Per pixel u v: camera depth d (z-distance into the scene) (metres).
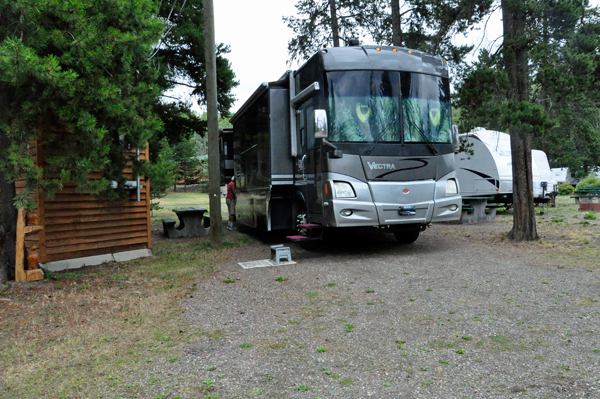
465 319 4.29
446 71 8.36
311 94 7.95
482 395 2.78
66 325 4.46
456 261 7.16
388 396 2.81
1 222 6.09
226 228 14.27
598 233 9.34
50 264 6.93
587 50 8.45
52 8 5.13
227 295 5.55
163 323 4.49
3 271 6.06
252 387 3.01
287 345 3.78
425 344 3.69
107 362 3.53
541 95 8.66
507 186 16.67
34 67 4.65
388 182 7.53
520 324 4.09
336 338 3.91
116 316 4.74
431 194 7.79
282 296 5.42
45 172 5.99
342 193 7.39
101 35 5.65
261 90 9.38
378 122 7.60
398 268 6.79
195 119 15.33
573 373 3.04
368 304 4.93
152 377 3.22
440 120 8.05
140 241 8.68
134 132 6.33
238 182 12.57
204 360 3.51
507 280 5.78
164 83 13.35
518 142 9.04
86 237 7.62
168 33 13.11
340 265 7.21
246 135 11.42
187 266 7.59
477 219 13.52
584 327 3.94
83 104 5.53
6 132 5.24
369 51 7.89
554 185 18.77
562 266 6.48
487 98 8.38
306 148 8.38
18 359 3.62
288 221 9.51
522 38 8.19
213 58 9.95
